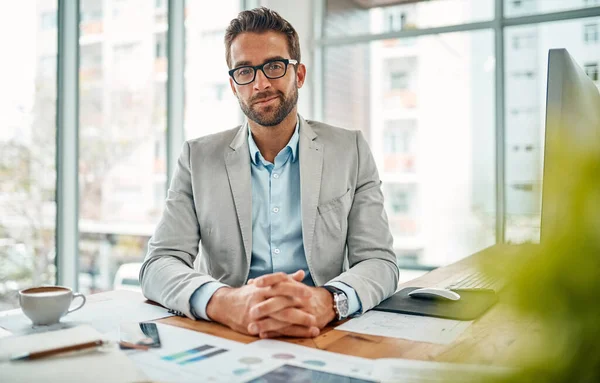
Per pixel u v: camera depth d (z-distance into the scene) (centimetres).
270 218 148
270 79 141
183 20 331
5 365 72
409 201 376
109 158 272
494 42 351
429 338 91
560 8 335
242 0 382
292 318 91
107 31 269
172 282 115
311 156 149
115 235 279
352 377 71
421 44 373
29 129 232
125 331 93
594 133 40
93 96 261
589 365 36
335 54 406
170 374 72
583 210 34
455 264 174
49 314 97
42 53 237
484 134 354
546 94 102
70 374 69
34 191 236
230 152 149
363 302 109
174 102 332
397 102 381
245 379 70
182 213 145
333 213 146
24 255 232
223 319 99
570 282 34
